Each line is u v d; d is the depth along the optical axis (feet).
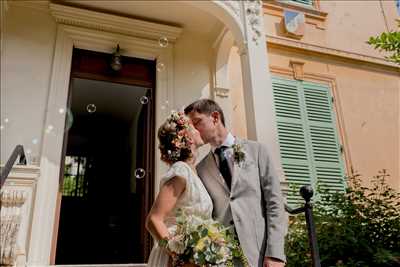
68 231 19.36
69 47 13.55
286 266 9.57
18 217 7.45
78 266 9.71
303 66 16.97
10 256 6.70
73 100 21.62
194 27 15.72
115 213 20.86
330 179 15.12
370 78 17.83
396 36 9.02
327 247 9.64
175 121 5.47
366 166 15.83
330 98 16.72
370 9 19.69
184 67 15.25
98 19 14.14
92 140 26.13
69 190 24.62
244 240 4.92
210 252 4.31
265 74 12.40
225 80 15.37
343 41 18.22
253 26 13.06
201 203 4.82
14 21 13.07
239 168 5.56
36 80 12.63
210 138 6.05
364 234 10.13
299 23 17.48
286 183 11.09
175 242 4.36
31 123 12.05
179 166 5.01
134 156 22.04
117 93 20.74
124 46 14.48
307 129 15.71
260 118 11.59
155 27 14.98
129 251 17.47
